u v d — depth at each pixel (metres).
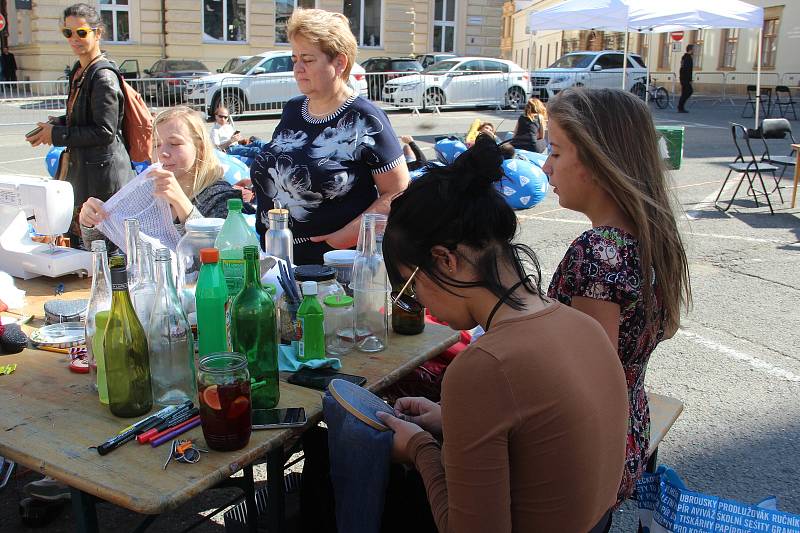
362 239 2.07
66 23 4.36
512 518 1.27
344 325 2.04
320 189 2.90
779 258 6.30
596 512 1.31
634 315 1.65
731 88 26.48
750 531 1.86
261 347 1.67
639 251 1.63
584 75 18.86
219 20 22.38
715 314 4.97
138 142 4.73
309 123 2.93
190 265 2.13
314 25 2.75
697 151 12.72
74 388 1.80
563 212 8.10
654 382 3.96
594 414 1.25
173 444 1.50
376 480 1.54
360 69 16.69
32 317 2.35
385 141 2.89
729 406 3.69
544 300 1.33
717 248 6.59
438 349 2.12
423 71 19.09
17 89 13.71
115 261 1.58
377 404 1.67
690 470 3.14
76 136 4.41
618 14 10.29
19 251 2.75
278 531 1.77
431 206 1.28
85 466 1.44
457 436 1.21
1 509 2.75
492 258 1.28
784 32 23.89
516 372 1.19
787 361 4.23
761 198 8.77
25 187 2.74
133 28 21.66
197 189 2.85
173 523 2.73
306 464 1.85
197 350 1.99
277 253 2.23
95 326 1.68
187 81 15.67
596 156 1.62
